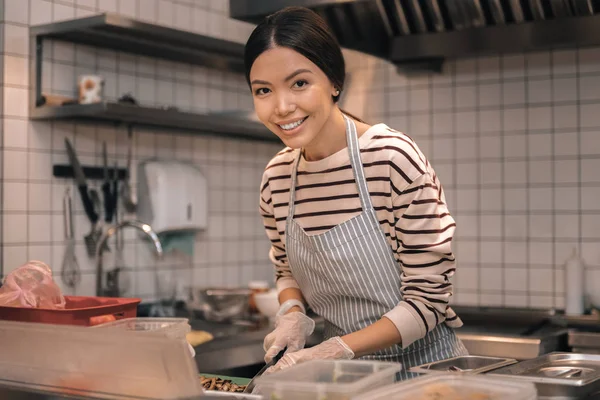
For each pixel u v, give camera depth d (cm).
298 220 180
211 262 360
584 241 323
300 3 271
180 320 155
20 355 142
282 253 198
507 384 121
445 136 352
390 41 317
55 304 164
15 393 142
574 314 314
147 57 330
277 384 120
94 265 306
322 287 183
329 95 158
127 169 319
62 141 297
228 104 372
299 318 171
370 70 369
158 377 127
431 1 294
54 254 293
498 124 340
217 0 365
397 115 363
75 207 301
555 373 141
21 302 158
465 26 302
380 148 167
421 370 140
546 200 331
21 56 284
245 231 380
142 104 328
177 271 343
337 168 172
